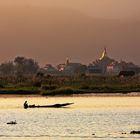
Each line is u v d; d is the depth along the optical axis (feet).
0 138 593.42
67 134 615.57
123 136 589.32
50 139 581.12
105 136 592.19
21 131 645.10
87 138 582.35
